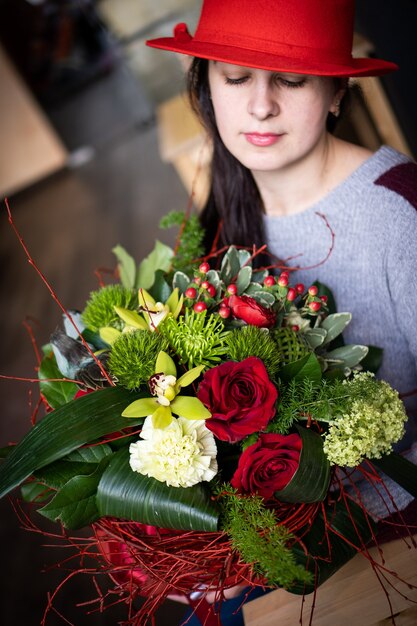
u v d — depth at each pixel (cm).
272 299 97
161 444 81
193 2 361
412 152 201
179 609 218
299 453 85
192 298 95
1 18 813
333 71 96
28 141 648
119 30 379
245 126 106
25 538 266
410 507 102
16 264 505
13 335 414
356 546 92
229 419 82
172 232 468
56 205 595
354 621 95
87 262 471
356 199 114
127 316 93
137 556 89
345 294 120
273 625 99
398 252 109
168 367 85
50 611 230
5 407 349
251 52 100
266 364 87
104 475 86
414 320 108
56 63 836
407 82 190
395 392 89
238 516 82
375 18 184
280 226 124
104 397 88
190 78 122
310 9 99
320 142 114
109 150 669
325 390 88
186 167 297
